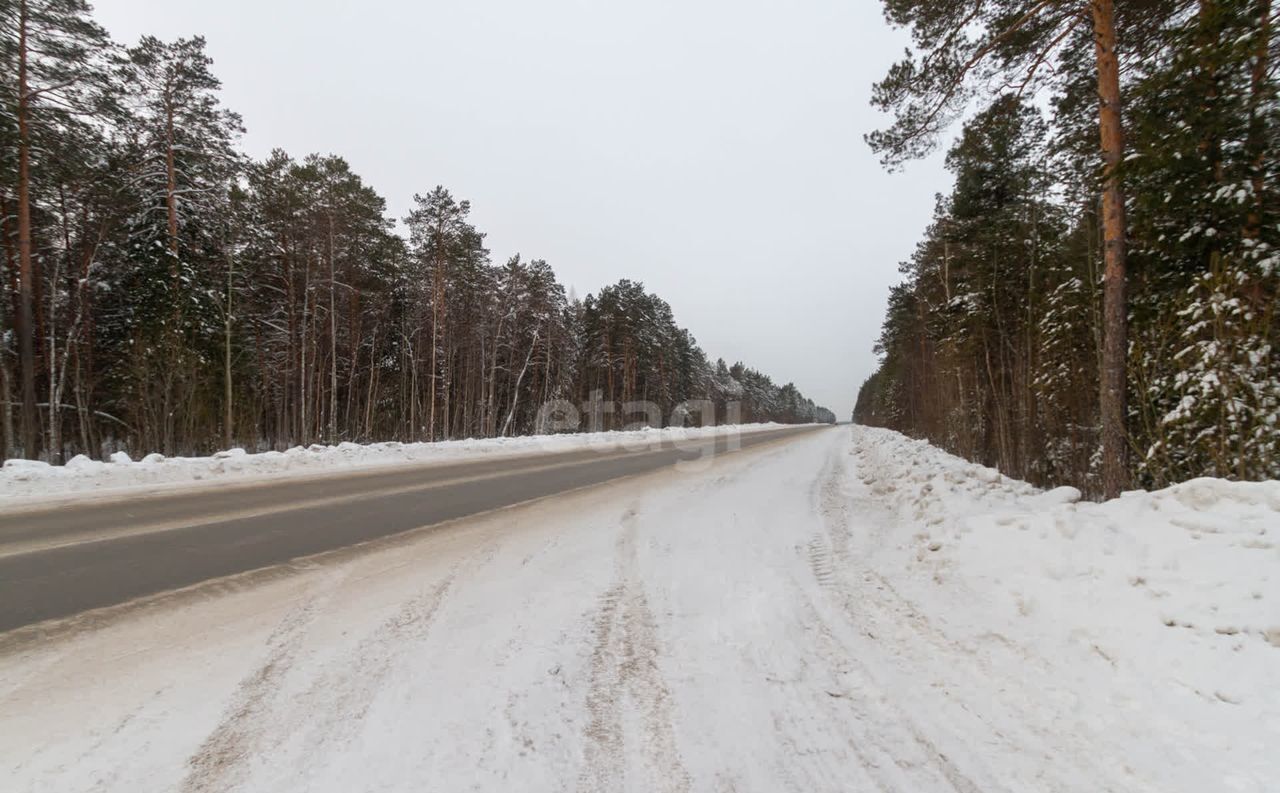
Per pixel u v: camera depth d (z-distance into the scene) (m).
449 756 2.23
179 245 18.75
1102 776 2.27
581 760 2.28
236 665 2.93
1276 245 6.41
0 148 13.83
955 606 4.06
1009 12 7.79
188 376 17.75
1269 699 2.57
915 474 9.96
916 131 8.55
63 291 19.70
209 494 8.12
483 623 3.59
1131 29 7.86
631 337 43.81
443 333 28.97
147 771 2.08
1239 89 6.18
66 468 9.06
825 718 2.67
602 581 4.54
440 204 27.31
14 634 3.28
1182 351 6.70
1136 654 3.07
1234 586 3.26
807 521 7.19
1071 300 12.74
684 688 2.88
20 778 2.02
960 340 18.12
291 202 22.72
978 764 2.35
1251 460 5.92
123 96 15.96
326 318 27.11
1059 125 10.29
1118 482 7.06
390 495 8.51
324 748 2.25
